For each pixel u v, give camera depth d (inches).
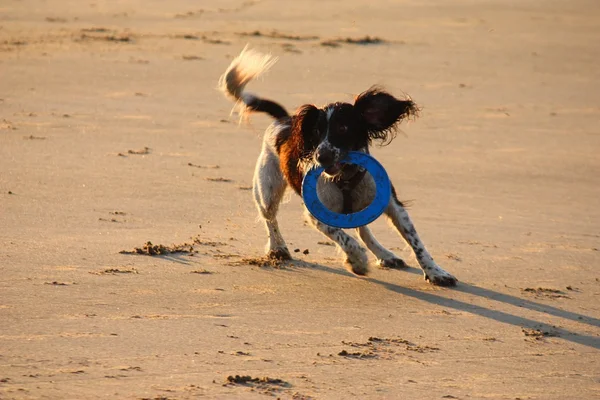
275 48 1282.0
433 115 882.1
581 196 614.2
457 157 719.1
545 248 485.7
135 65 1087.6
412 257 470.3
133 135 740.0
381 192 410.9
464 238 502.6
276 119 499.5
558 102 970.7
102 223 501.7
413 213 555.5
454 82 1074.1
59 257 431.2
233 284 404.2
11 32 1362.0
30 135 719.7
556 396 286.2
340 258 461.7
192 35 1393.9
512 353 325.4
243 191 589.6
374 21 1649.9
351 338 335.3
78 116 801.6
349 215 413.4
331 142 413.1
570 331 353.4
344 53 1266.0
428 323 358.3
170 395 272.1
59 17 1594.5
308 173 416.8
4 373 284.0
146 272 414.6
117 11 1722.4
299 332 339.9
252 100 512.4
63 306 358.3
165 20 1604.3
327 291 401.1
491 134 808.9
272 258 452.4
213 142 729.6
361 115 425.4
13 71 1013.2
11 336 319.6
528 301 393.4
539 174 673.0
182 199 562.9
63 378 282.4
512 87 1053.2
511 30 1553.9
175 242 472.1
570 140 793.6
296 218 534.9
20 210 517.7
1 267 409.7
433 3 1929.1
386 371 301.6
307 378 291.7
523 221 545.0
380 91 430.6
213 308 366.3
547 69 1187.9
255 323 348.8
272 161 463.8
